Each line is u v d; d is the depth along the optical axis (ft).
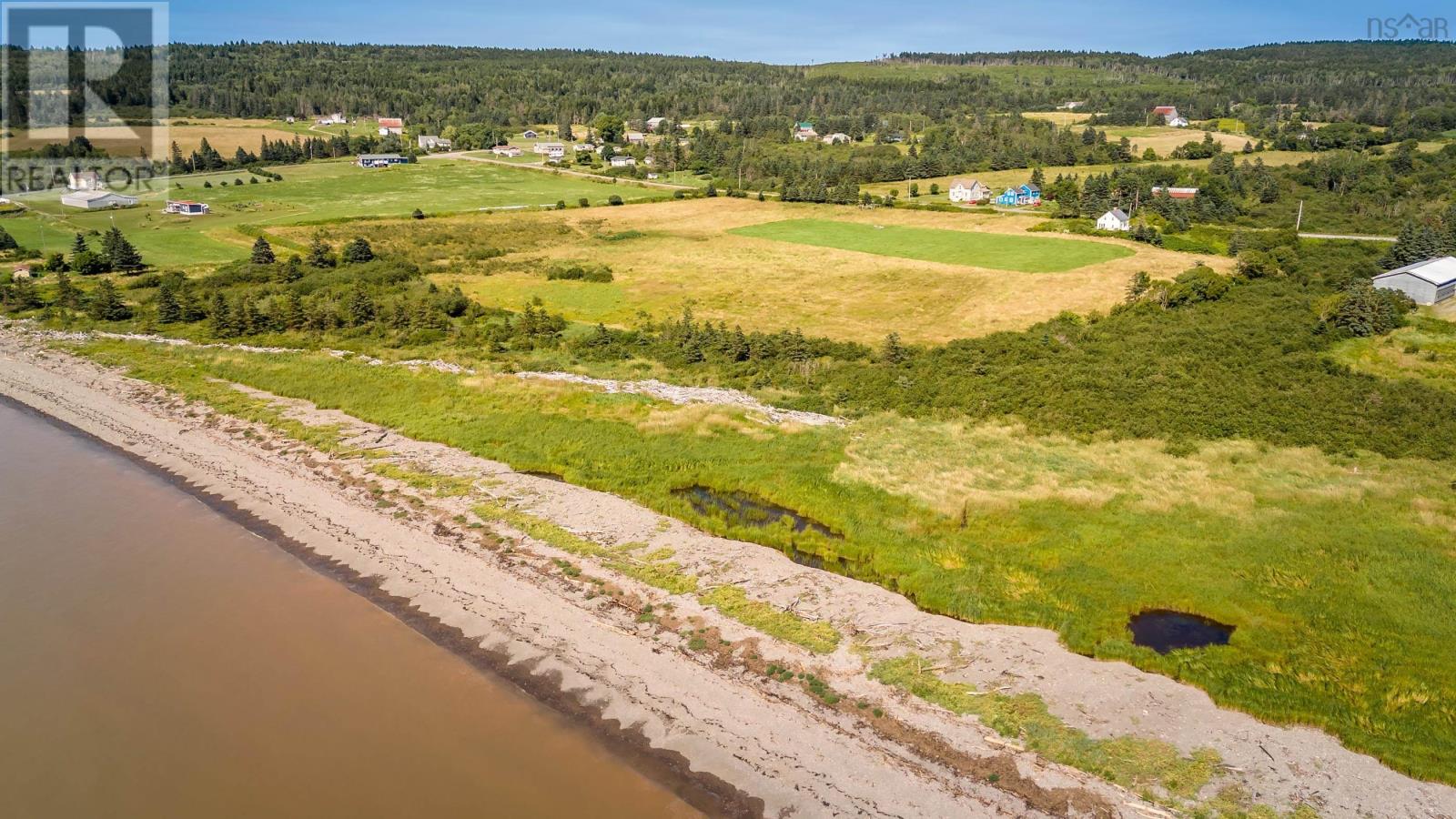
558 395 164.14
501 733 77.15
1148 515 114.01
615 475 129.59
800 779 71.56
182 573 103.81
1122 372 169.37
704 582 99.19
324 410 159.02
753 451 138.62
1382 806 67.00
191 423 152.25
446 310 228.43
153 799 70.13
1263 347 179.01
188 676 85.25
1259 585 97.76
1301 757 72.13
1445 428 139.23
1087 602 95.04
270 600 98.12
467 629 92.02
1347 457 132.77
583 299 244.63
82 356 193.77
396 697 81.87
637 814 68.69
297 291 248.11
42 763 74.08
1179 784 69.41
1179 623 92.43
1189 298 217.15
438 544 108.99
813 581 99.76
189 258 301.43
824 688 81.41
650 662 85.76
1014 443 140.87
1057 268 261.24
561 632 90.74
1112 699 79.15
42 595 99.04
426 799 70.03
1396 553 102.83
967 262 274.77
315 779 72.08
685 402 161.89
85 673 85.76
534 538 110.01
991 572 101.35
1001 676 82.38
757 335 195.62
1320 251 267.39
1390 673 82.23
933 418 154.10
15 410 161.68
